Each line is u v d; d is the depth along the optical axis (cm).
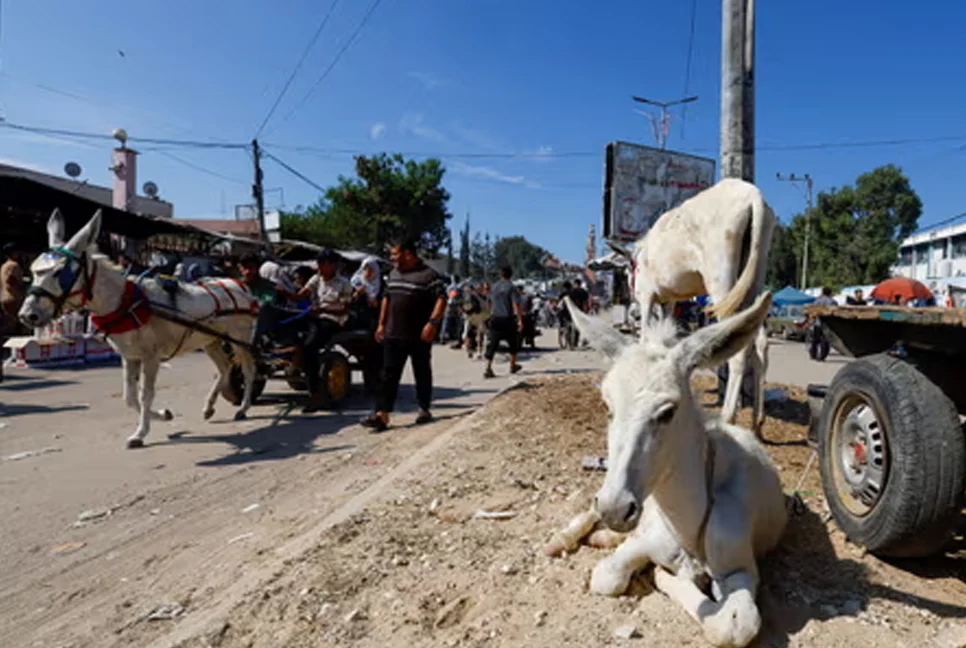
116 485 548
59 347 1298
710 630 246
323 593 321
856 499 343
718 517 270
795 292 2962
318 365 858
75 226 1444
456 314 1925
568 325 1920
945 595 295
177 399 966
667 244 602
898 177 4650
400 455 622
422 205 4397
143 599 348
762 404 544
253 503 502
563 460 529
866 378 329
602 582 296
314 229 3881
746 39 705
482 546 367
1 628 322
